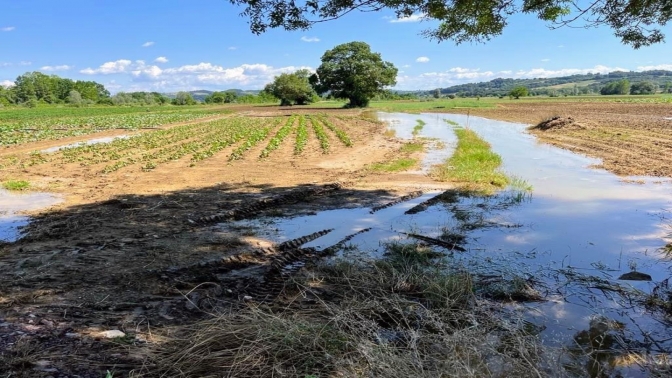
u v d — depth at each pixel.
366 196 10.64
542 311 5.15
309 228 8.23
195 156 17.12
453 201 10.16
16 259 6.46
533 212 9.25
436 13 7.13
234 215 8.98
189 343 3.98
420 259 6.65
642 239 7.62
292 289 5.66
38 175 13.48
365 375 3.58
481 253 6.98
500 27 7.73
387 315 4.93
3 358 3.71
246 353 3.79
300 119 40.22
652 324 4.89
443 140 23.14
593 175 13.17
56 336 4.20
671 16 7.04
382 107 70.12
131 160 16.22
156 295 5.32
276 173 13.73
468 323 4.79
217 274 6.10
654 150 16.98
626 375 3.99
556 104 65.00
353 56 71.50
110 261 6.38
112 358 3.83
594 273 6.25
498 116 43.97
